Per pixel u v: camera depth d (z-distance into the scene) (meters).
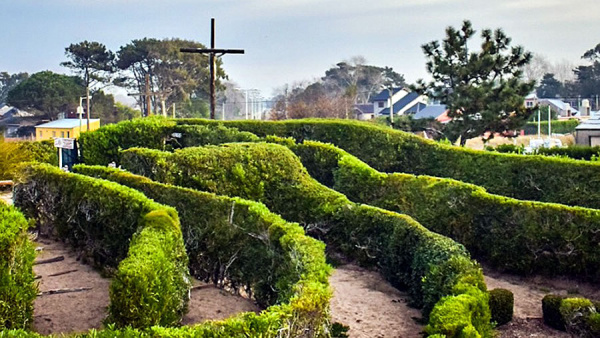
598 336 14.17
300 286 10.86
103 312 13.47
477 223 20.16
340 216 20.14
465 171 27.28
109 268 16.14
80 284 15.28
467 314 11.92
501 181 25.81
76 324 12.76
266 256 15.11
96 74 90.31
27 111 84.81
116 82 91.00
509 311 15.17
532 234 18.88
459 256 15.17
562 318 14.73
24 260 11.86
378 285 17.69
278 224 15.16
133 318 10.89
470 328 11.21
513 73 40.69
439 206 21.06
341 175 24.16
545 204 19.23
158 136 34.12
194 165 22.25
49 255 17.50
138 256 11.73
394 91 101.94
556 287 18.31
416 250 16.62
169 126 33.91
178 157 22.28
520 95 39.81
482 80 41.03
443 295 14.21
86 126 67.44
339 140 31.39
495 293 15.16
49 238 19.33
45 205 19.47
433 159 28.92
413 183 22.36
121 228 16.00
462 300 12.42
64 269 16.45
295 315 9.74
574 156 32.97
